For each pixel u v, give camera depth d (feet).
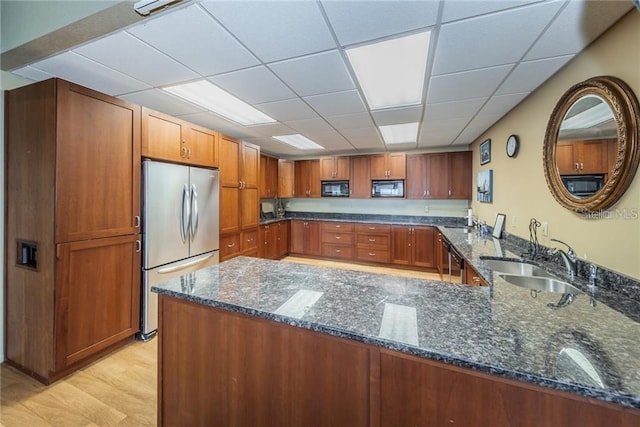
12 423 5.09
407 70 6.83
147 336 7.95
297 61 6.32
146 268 7.89
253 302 3.84
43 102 6.06
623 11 4.53
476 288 4.54
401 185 16.94
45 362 6.11
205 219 9.98
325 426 3.31
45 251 6.07
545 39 5.36
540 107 7.54
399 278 5.02
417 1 4.40
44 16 5.30
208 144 10.34
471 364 2.51
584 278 5.57
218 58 6.19
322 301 3.91
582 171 5.71
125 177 7.38
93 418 5.23
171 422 4.35
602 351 2.67
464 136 13.67
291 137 14.30
